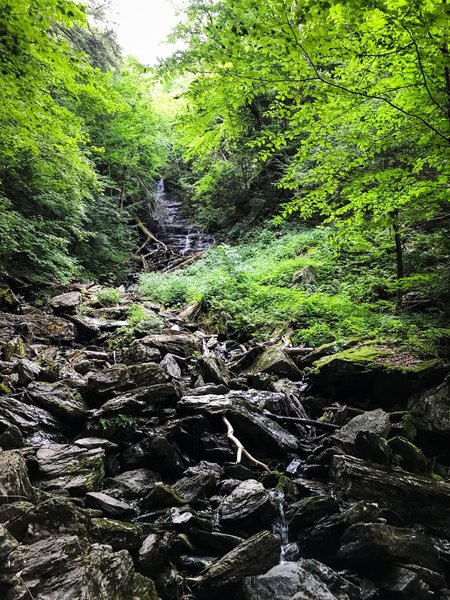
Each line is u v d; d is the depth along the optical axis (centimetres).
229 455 595
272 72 539
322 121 631
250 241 1869
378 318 855
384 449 541
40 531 346
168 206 2825
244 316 1065
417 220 789
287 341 924
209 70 584
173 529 445
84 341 1002
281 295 1107
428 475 542
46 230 1328
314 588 379
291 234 1691
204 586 390
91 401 649
